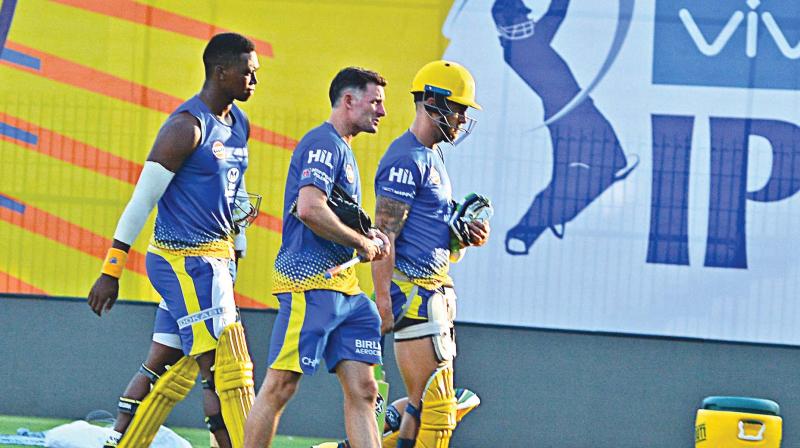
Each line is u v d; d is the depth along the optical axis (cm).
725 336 3164
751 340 3158
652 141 3158
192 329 2255
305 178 2048
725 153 3148
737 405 2545
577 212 3175
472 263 3200
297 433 3247
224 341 2248
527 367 3198
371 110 2144
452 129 2320
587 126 3170
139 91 3244
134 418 2338
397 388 3228
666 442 3183
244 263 3225
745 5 3134
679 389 3177
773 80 3133
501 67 3172
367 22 3198
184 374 2359
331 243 2095
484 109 3178
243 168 2355
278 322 2106
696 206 3158
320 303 2072
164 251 2275
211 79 2277
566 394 3195
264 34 3216
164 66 3241
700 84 3145
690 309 3167
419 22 3191
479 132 3178
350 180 2122
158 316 2398
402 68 3195
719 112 3145
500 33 3170
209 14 3222
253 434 2097
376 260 2169
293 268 2088
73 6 3247
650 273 3170
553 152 3172
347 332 2112
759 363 3159
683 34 3148
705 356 3169
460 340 3203
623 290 3177
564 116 3170
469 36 3178
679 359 3173
